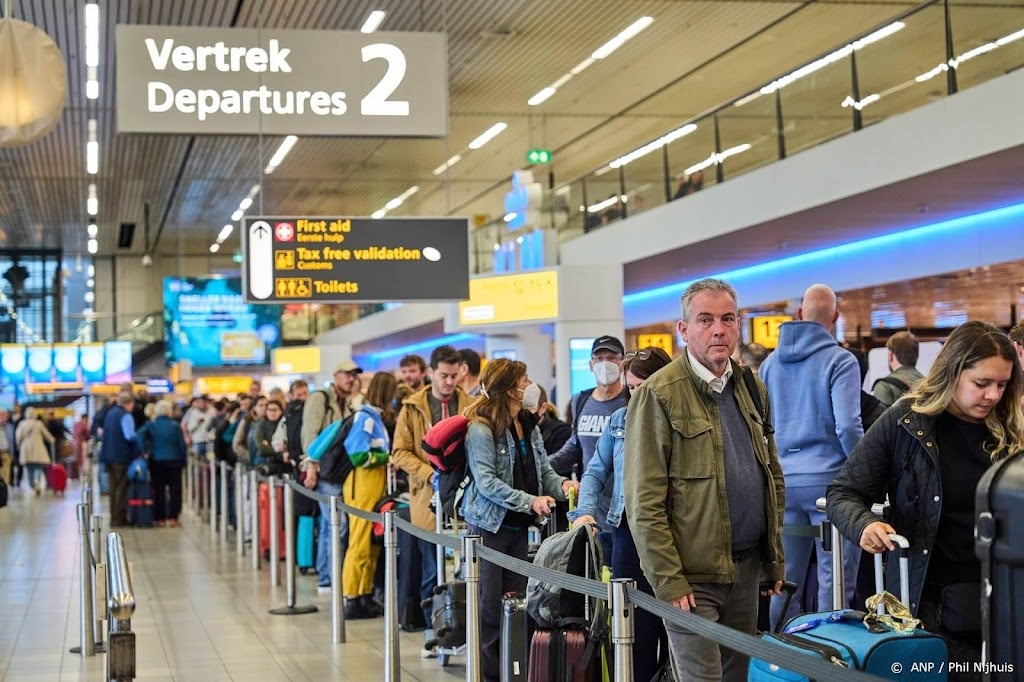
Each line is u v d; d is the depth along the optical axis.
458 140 27.20
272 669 7.12
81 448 31.06
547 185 31.61
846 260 16.67
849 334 21.89
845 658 3.31
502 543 6.12
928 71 11.91
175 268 45.22
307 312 40.59
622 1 17.52
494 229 21.38
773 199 14.37
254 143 25.61
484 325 16.78
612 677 4.81
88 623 7.84
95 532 7.56
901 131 12.12
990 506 2.93
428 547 8.09
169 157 26.94
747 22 18.81
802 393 5.97
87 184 29.91
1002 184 12.44
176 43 10.01
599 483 5.38
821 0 17.77
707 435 3.99
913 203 13.50
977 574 3.64
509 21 18.27
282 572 11.78
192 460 20.86
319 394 10.66
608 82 22.38
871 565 5.88
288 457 12.37
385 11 17.47
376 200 34.75
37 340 42.25
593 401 6.66
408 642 7.84
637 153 17.77
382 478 8.91
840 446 5.90
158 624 8.83
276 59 10.18
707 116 15.88
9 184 29.56
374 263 11.30
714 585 4.00
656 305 21.88
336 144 26.30
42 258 42.72
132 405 18.23
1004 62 10.81
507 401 6.15
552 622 4.94
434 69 10.43
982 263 14.17
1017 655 2.87
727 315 4.02
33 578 11.73
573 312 15.80
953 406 3.69
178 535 16.00
